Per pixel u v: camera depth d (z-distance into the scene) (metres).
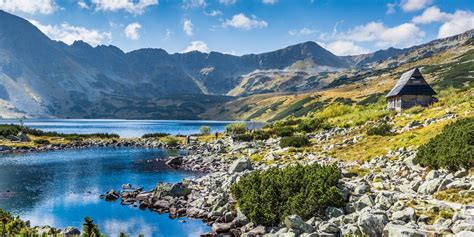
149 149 83.56
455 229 16.53
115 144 92.94
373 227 18.06
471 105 50.09
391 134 48.31
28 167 54.84
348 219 19.89
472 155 24.61
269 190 23.95
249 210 23.81
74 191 37.78
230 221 25.27
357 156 40.88
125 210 30.20
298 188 23.92
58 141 94.50
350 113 97.00
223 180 36.84
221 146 71.50
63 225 26.61
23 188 39.41
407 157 32.88
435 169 27.64
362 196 22.78
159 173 49.09
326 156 43.94
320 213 21.75
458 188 22.23
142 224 26.42
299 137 57.81
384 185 26.50
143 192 36.16
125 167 54.78
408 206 20.66
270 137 77.81
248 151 60.81
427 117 53.53
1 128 97.19
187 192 33.25
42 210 30.62
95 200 33.81
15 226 19.80
